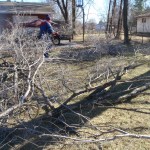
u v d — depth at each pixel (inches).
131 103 260.1
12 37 297.1
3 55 327.9
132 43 794.8
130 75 358.6
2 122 195.8
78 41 990.4
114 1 1147.9
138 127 213.3
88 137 194.2
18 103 201.5
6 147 188.7
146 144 189.5
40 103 221.5
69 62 454.0
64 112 231.1
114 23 1180.5
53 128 210.4
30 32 439.5
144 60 469.7
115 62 434.0
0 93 218.7
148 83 295.3
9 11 1091.9
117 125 215.9
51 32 486.3
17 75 244.1
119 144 189.3
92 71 378.9
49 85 291.7
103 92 254.2
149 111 242.2
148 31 1791.3
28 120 219.9
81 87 300.0
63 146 183.5
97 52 518.3
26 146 189.8
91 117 230.2
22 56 264.4
